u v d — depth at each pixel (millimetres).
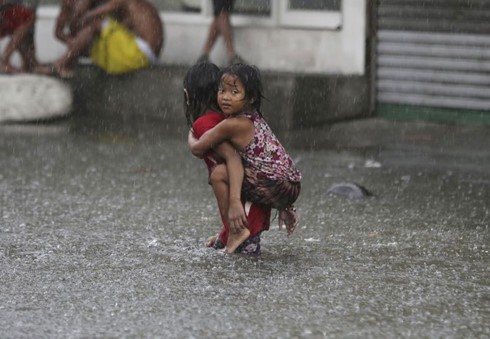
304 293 11148
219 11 24469
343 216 15188
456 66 23266
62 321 10258
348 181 18094
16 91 24344
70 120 24891
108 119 25000
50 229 14242
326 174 18750
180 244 13352
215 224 14602
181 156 20625
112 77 24812
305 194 16891
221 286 11398
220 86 12430
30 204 15984
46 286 11445
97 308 10664
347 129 23375
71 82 25188
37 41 27141
